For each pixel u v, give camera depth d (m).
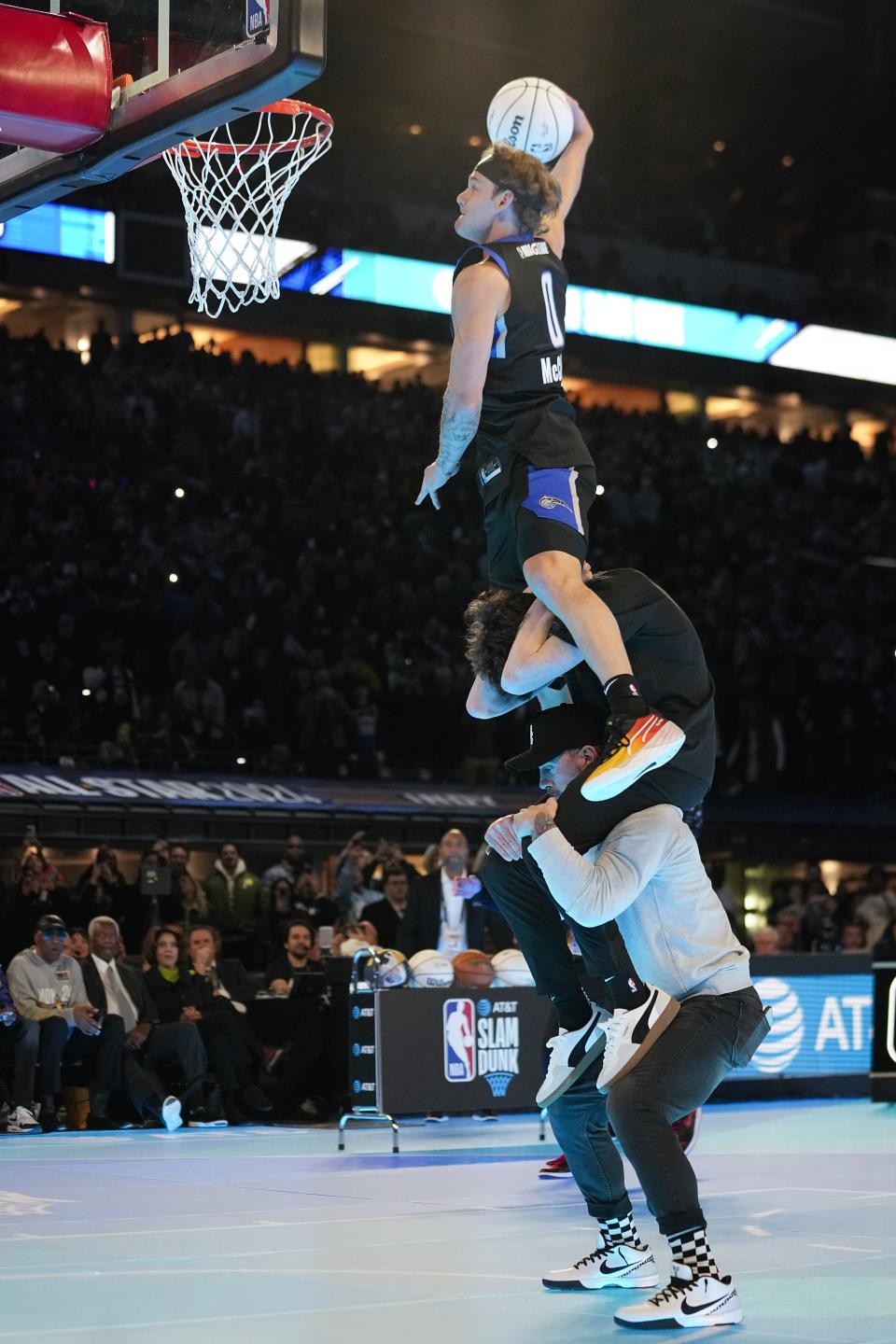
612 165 31.47
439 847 11.39
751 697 23.48
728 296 29.98
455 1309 4.25
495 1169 7.94
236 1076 10.80
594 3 28.20
